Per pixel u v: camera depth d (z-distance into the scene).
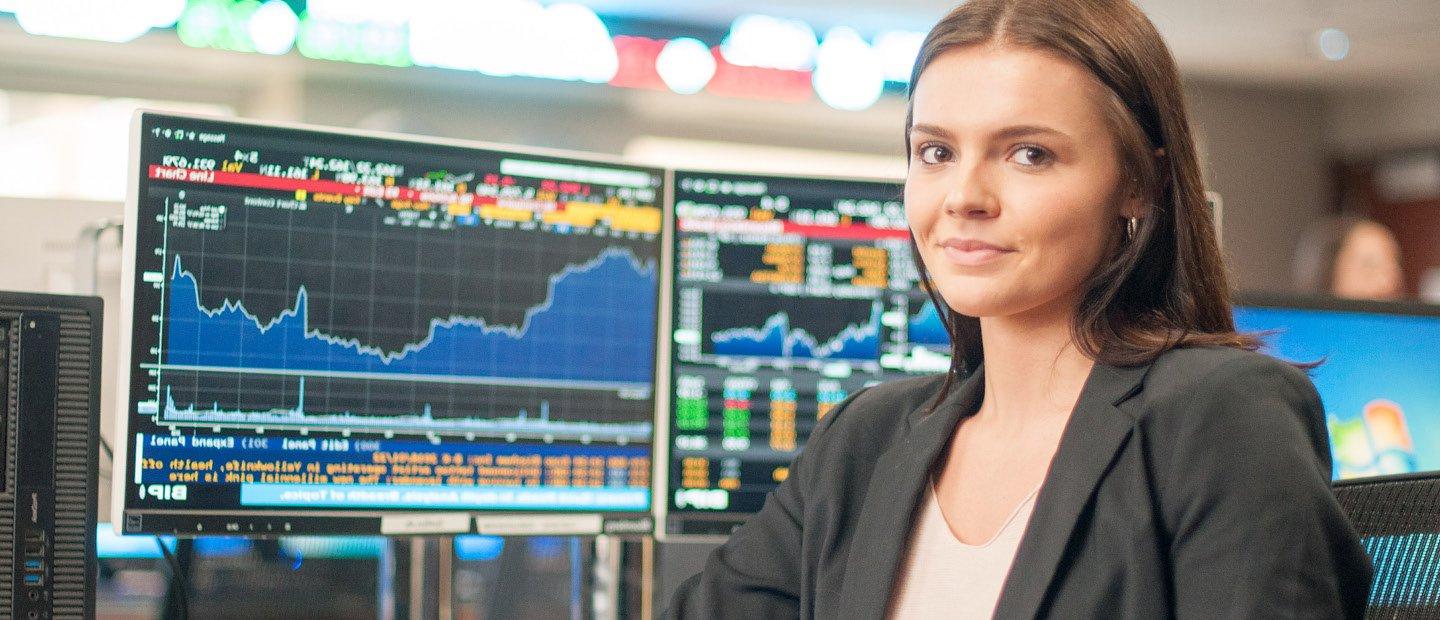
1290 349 1.89
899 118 5.91
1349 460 1.89
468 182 1.68
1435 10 5.59
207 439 1.54
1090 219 0.95
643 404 1.77
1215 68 6.66
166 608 1.87
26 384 1.33
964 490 1.03
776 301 1.84
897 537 1.02
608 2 5.45
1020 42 0.95
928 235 1.00
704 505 1.80
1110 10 0.97
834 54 5.75
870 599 1.01
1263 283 6.95
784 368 1.84
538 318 1.71
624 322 1.76
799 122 5.86
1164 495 0.91
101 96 5.01
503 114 5.41
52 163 4.97
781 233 1.84
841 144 5.93
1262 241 7.00
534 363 1.71
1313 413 0.93
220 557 1.95
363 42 5.16
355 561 2.01
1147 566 0.89
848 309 1.86
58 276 1.85
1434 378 1.94
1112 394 0.95
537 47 5.39
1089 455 0.94
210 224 1.55
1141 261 0.99
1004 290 0.96
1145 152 0.96
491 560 2.46
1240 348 0.97
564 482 1.72
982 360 1.12
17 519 1.32
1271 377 0.92
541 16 5.40
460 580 2.44
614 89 5.53
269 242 1.58
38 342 1.34
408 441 1.64
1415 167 6.84
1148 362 0.96
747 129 5.79
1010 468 1.00
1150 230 0.97
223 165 1.56
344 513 1.60
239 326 1.56
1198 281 1.00
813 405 1.85
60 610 1.33
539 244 1.72
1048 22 0.95
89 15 4.81
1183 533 0.89
